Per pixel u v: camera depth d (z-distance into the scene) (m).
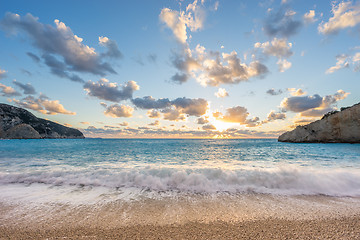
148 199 5.08
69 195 5.36
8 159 13.42
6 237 3.11
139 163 11.84
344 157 14.84
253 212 4.23
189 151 22.30
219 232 3.30
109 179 6.98
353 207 4.57
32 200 4.92
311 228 3.46
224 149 25.77
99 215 4.02
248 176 7.10
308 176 7.12
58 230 3.36
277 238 3.09
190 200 5.03
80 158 14.30
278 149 24.77
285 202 4.90
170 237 3.13
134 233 3.27
